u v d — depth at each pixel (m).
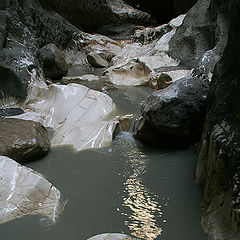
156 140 5.18
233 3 3.80
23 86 6.48
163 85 7.57
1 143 4.43
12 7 7.94
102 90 7.86
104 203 3.76
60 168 4.52
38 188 3.62
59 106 6.14
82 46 11.74
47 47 8.89
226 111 3.49
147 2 16.81
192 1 13.70
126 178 4.29
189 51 8.66
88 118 5.86
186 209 3.64
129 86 8.37
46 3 11.30
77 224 3.39
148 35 11.75
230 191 2.81
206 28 8.40
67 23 11.71
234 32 3.81
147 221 3.46
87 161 4.71
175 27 10.36
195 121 4.92
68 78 8.77
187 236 3.22
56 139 5.31
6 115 5.87
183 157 4.82
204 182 3.90
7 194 3.53
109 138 5.22
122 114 6.16
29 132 4.79
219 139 3.21
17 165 3.81
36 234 3.24
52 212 3.49
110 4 14.57
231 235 2.67
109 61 11.52
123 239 2.88
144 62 8.52
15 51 6.90
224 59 4.13
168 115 4.81
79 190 4.01
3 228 3.30
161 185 4.12
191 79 5.15
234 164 2.81
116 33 14.30
